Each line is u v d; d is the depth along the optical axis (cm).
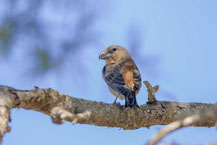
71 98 791
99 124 863
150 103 959
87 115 655
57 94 760
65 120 647
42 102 737
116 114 866
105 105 852
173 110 955
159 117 947
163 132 521
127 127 913
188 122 532
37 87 741
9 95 676
